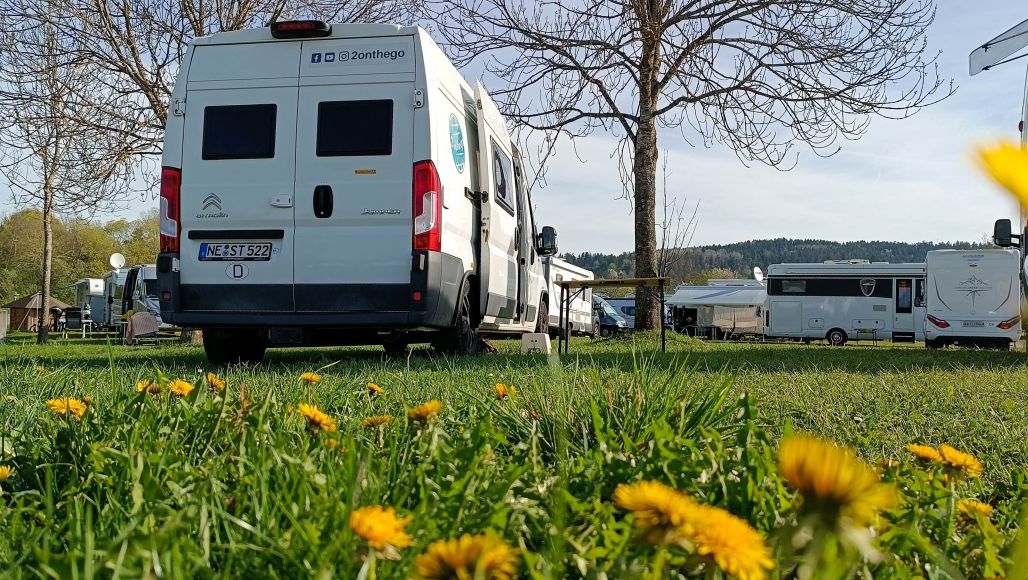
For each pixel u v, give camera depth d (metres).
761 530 1.47
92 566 1.12
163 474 1.77
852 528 0.75
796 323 33.19
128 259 74.38
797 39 13.47
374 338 8.18
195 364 8.21
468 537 0.90
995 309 25.19
